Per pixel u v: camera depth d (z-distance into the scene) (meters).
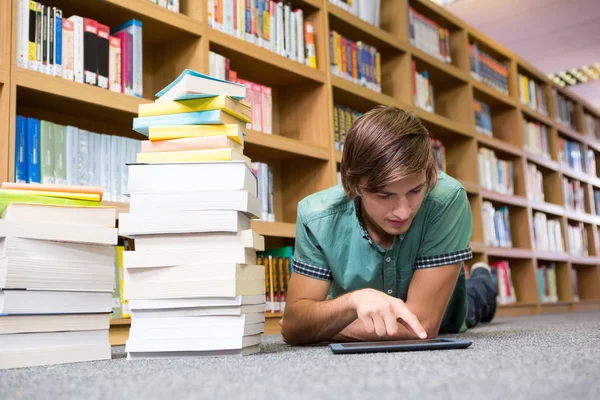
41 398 0.62
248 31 2.38
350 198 1.22
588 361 0.77
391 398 0.55
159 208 1.04
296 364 0.86
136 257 1.05
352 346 1.06
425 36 3.48
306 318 1.28
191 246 1.04
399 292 1.39
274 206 2.71
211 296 1.03
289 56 2.56
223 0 2.29
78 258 1.05
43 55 1.74
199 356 1.04
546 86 5.09
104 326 1.09
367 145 1.05
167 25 2.10
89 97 1.82
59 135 1.77
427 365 0.77
